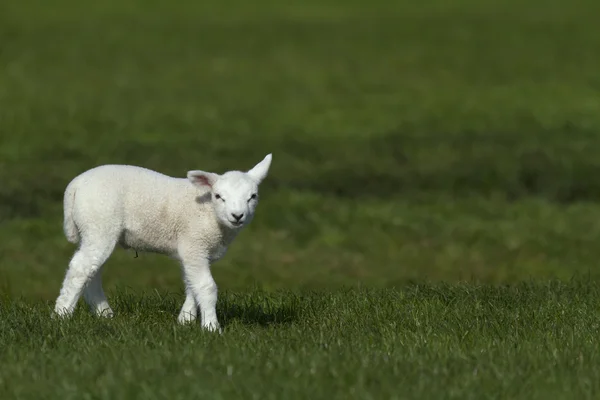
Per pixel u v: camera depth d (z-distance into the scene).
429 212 19.73
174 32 46.81
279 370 6.45
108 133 27.36
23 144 25.69
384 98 33.44
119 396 5.94
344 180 22.50
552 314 8.83
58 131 27.39
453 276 14.97
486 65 39.16
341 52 42.34
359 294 9.90
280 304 9.45
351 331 8.09
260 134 27.73
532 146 25.78
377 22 50.41
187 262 8.16
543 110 30.91
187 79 36.59
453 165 23.86
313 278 14.77
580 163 24.02
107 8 53.22
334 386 6.21
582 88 34.50
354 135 27.61
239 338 7.54
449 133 27.75
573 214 19.64
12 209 19.17
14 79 35.25
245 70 38.53
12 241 16.98
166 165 23.47
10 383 6.27
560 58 40.22
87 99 32.34
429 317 8.65
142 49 42.41
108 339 7.41
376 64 39.78
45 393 6.10
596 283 11.20
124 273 15.05
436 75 37.41
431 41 44.81
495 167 23.56
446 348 7.28
